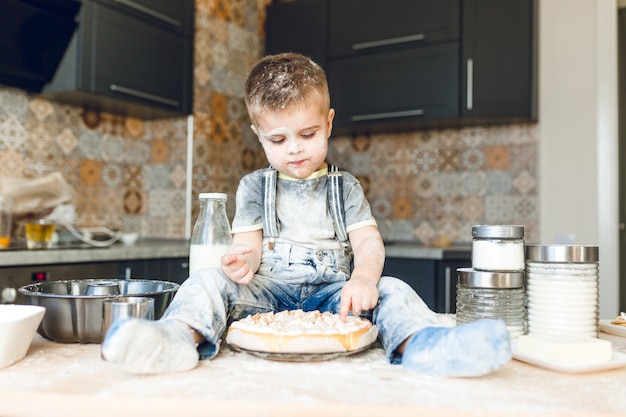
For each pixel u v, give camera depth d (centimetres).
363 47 291
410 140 307
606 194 263
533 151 279
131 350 63
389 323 78
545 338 80
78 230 235
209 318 77
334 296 94
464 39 267
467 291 94
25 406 59
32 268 178
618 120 268
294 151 92
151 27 253
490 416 56
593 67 268
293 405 56
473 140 293
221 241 104
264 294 92
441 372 68
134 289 98
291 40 312
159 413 57
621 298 273
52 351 80
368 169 318
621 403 59
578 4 271
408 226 306
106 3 231
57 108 246
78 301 82
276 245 98
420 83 277
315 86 92
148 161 289
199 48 281
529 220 279
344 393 60
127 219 281
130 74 242
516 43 266
